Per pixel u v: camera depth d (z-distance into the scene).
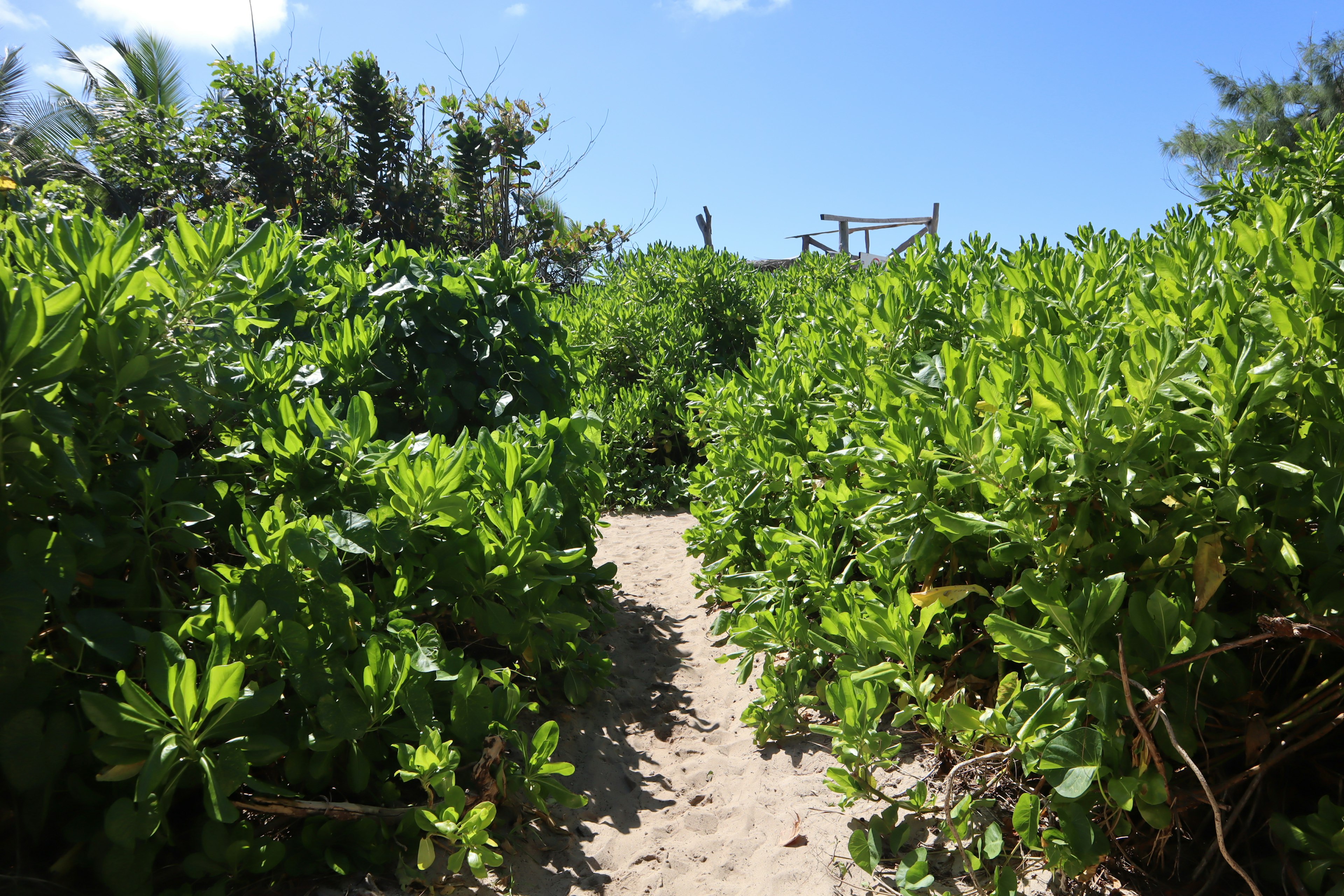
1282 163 4.57
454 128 14.85
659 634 4.14
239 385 2.52
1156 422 1.97
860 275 6.24
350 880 2.06
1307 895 1.75
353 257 4.45
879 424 2.71
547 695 3.23
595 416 3.60
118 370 1.95
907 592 2.61
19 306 1.64
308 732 2.09
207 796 1.84
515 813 2.46
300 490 2.51
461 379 4.16
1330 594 1.84
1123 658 1.74
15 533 1.75
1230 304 2.05
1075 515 2.10
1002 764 2.24
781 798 2.64
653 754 3.03
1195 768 1.63
